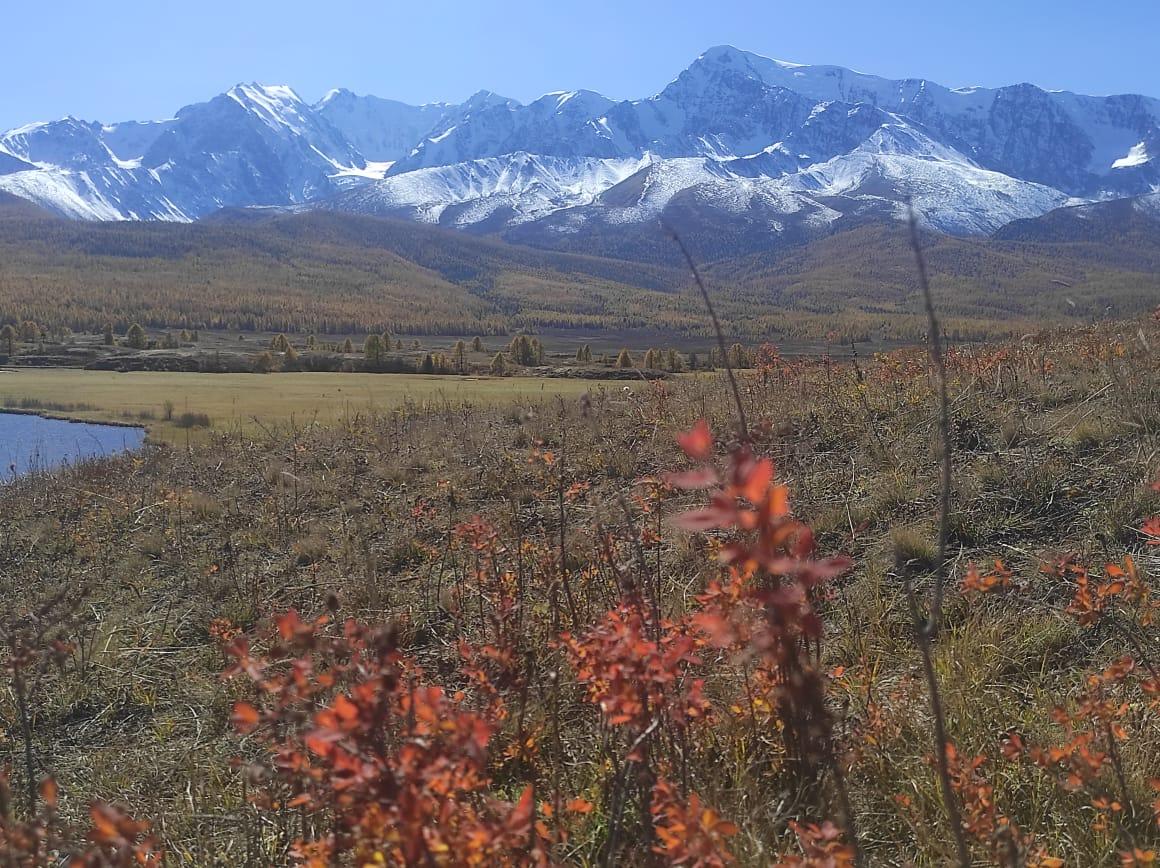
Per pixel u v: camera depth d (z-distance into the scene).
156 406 35.75
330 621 5.14
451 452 10.45
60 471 15.22
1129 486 4.90
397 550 6.68
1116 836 2.43
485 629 4.15
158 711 4.82
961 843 1.61
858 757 2.76
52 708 4.91
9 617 6.14
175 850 3.22
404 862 1.51
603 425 9.98
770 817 2.53
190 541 8.20
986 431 6.43
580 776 2.96
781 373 10.73
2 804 2.00
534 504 7.21
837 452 6.91
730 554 1.35
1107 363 7.61
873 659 3.68
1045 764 2.46
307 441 13.38
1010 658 3.63
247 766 2.14
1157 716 2.93
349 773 1.54
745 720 2.88
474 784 1.74
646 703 2.14
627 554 4.33
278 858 2.85
